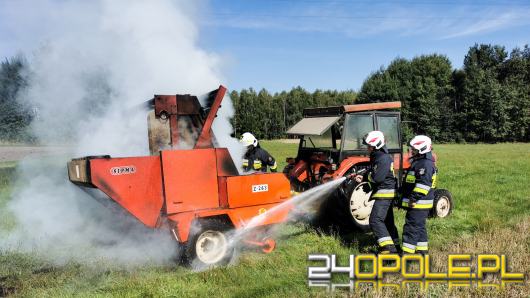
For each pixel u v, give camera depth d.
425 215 5.25
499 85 48.19
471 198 9.30
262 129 62.31
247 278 4.77
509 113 47.97
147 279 4.75
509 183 11.59
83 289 4.58
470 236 6.30
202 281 4.70
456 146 39.75
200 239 5.14
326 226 6.92
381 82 52.03
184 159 5.26
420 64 52.59
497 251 5.37
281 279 4.72
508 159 20.27
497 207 8.47
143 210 5.06
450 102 52.06
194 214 5.20
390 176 5.53
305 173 7.61
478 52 62.03
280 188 5.89
